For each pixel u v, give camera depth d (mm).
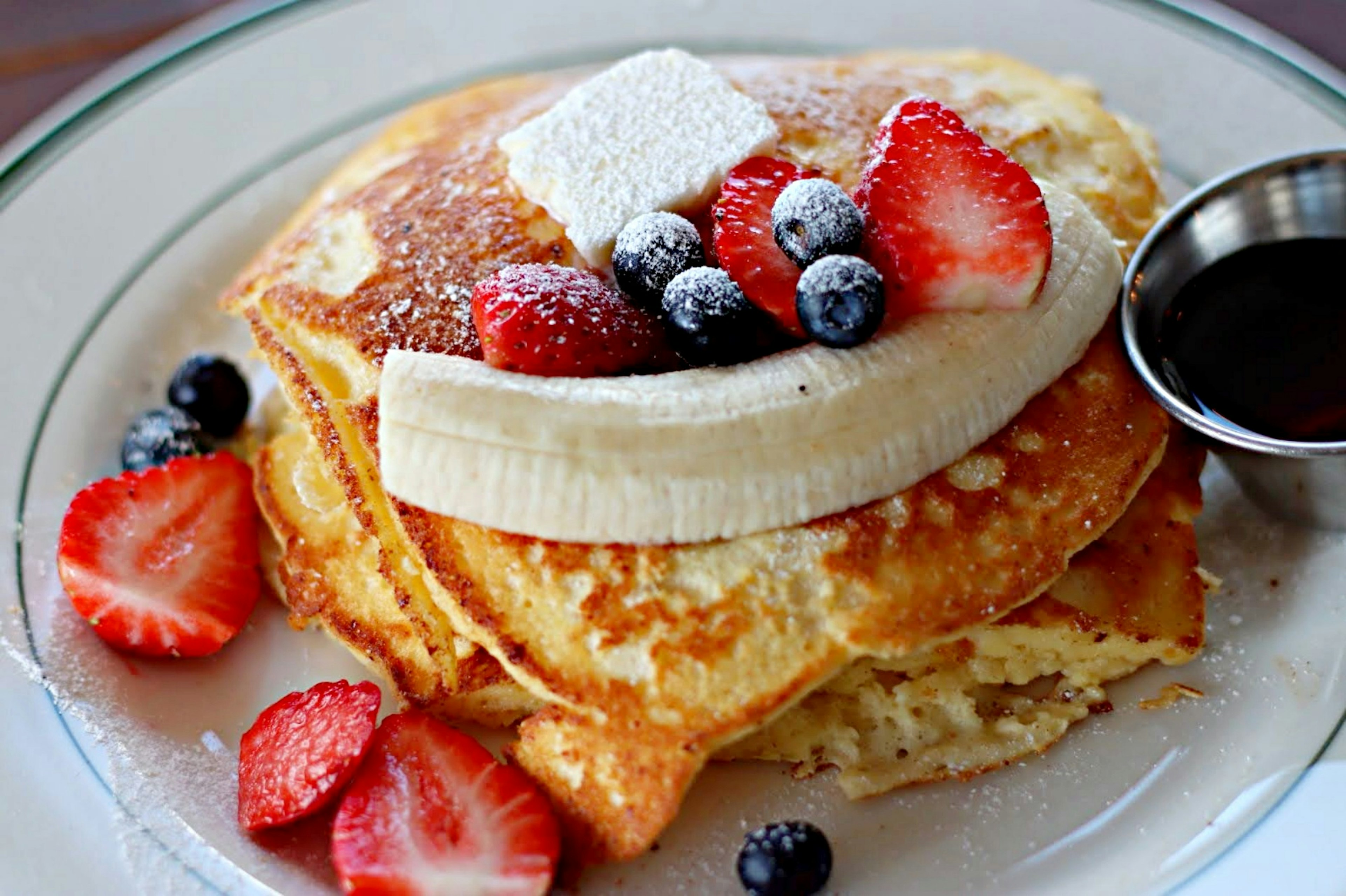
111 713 417
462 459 389
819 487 391
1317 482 422
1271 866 383
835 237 396
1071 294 413
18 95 552
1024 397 406
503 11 550
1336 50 536
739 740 403
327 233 450
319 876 392
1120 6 536
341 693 406
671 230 407
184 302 500
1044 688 417
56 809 399
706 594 391
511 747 401
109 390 479
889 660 410
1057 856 393
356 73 541
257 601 440
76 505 433
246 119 529
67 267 496
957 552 396
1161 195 470
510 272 405
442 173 451
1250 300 439
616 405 390
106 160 516
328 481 443
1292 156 448
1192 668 417
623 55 546
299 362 428
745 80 462
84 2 583
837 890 392
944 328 401
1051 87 477
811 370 395
